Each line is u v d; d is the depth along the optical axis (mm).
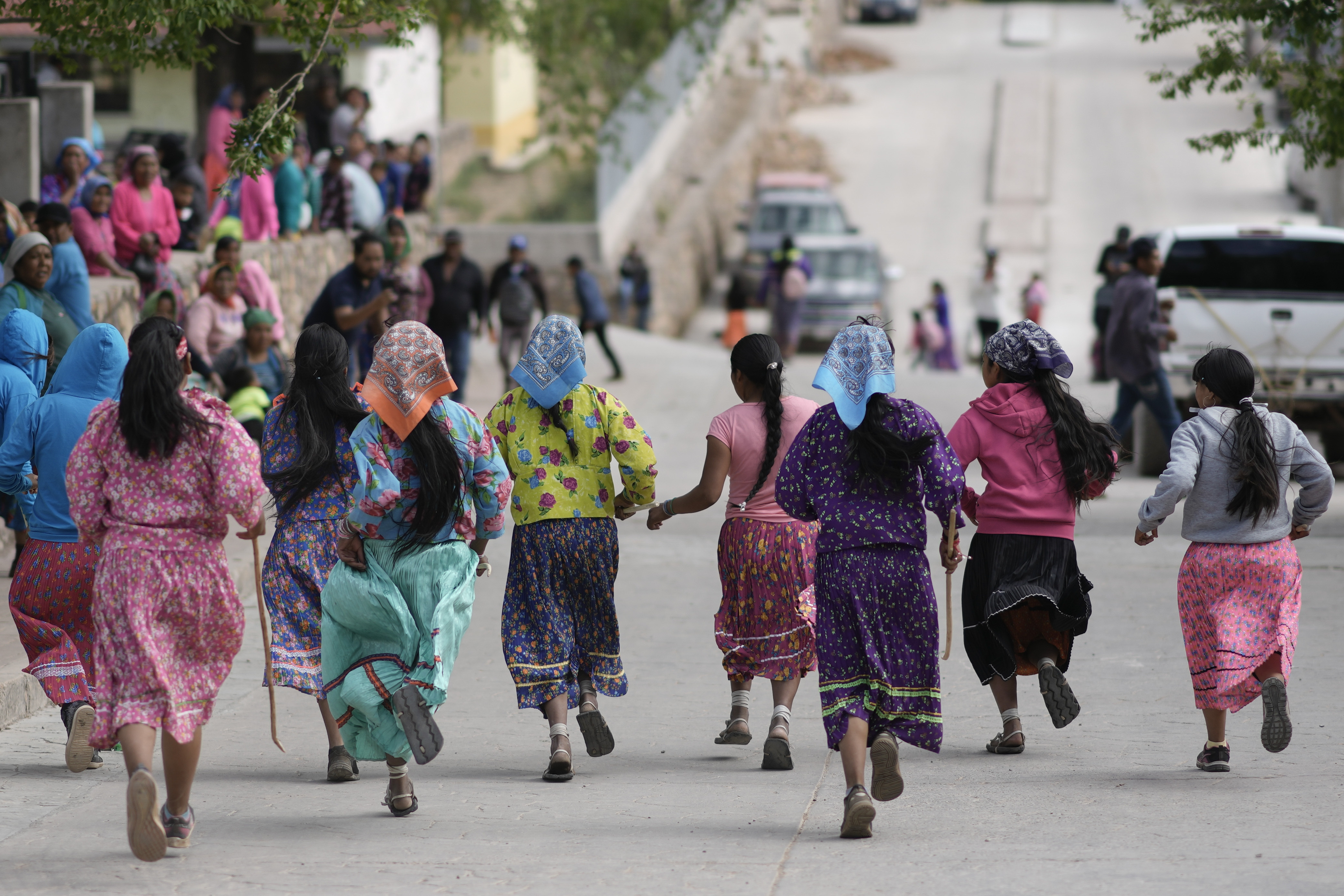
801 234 104688
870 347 19141
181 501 17578
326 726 22281
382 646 19375
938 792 20672
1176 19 41188
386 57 96625
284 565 21125
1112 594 34531
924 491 19125
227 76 70938
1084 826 18734
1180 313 49125
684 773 22078
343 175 61750
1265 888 15977
